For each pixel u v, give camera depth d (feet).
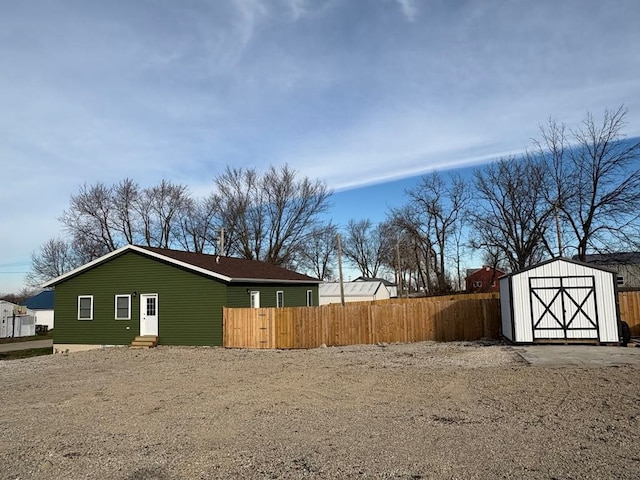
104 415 27.43
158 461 18.90
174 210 156.46
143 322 70.38
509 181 126.62
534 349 49.60
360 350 56.49
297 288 92.63
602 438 20.06
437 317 64.28
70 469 18.35
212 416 26.18
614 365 38.45
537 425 22.38
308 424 23.91
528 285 54.13
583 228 104.37
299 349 62.13
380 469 17.26
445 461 17.84
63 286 74.95
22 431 24.40
